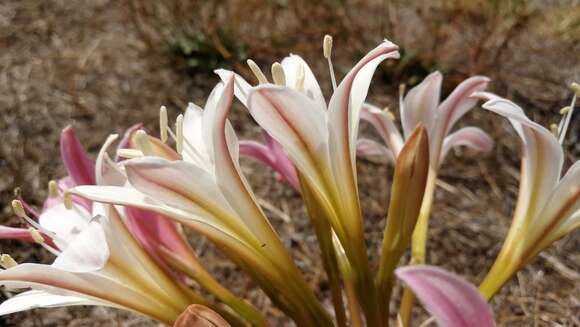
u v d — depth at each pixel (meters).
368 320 0.41
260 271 0.40
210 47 0.92
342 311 0.44
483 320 0.32
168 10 0.94
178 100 0.86
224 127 0.38
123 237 0.39
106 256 0.36
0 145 0.75
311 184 0.40
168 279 0.40
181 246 0.42
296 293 0.40
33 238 0.41
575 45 1.00
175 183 0.38
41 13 1.03
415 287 0.32
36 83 0.87
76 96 0.85
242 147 0.48
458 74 0.90
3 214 0.66
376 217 0.70
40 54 0.93
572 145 0.79
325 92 0.88
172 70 0.91
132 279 0.40
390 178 0.75
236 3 0.99
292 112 0.38
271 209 0.70
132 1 0.97
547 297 0.62
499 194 0.74
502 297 0.63
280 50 0.95
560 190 0.40
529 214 0.41
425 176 0.40
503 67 0.94
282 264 0.40
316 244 0.66
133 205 0.38
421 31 0.99
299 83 0.41
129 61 0.93
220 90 0.39
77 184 0.44
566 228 0.41
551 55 0.98
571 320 0.60
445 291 0.32
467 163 0.79
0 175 0.71
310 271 0.64
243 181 0.39
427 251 0.66
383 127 0.50
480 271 0.65
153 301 0.40
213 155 0.38
